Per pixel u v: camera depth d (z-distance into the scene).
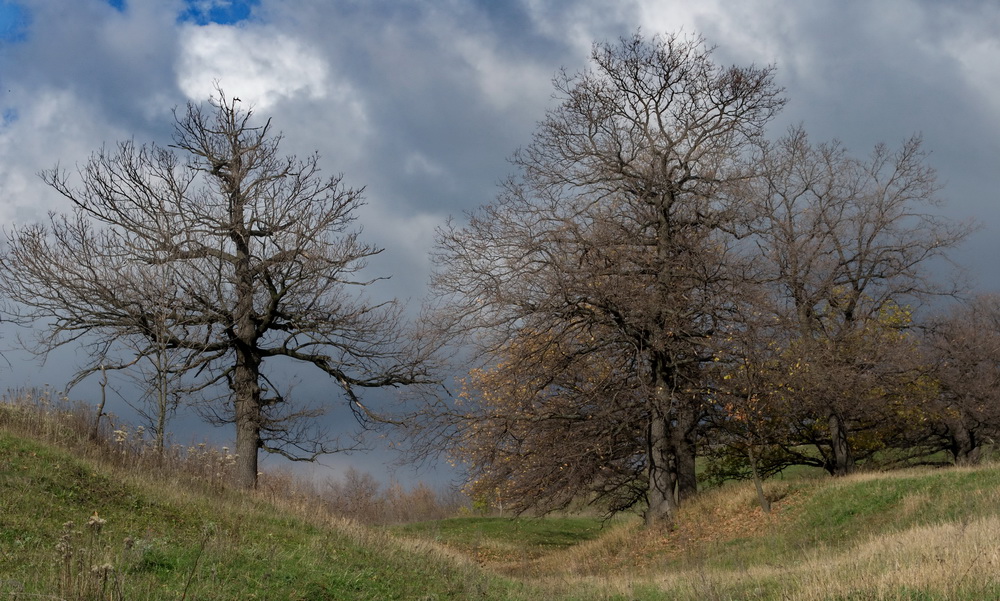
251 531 13.38
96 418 16.86
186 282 22.23
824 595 10.52
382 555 14.13
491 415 24.97
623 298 23.55
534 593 14.71
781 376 24.52
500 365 25.56
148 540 10.44
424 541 17.30
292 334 25.20
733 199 25.05
